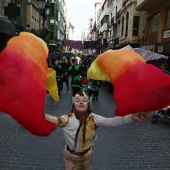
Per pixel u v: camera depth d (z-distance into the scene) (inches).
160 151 214.1
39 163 183.9
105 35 1699.1
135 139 242.8
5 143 219.0
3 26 514.9
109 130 266.7
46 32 836.0
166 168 183.2
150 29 755.4
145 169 180.4
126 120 101.2
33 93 75.0
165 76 76.7
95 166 181.8
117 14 1162.0
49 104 392.2
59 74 471.8
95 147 217.2
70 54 995.3
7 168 174.7
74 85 391.2
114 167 181.5
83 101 106.9
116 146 222.2
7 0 606.9
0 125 271.3
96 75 100.7
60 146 217.3
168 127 288.4
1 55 79.5
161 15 641.6
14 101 74.0
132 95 77.9
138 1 733.9
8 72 75.4
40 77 79.0
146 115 93.4
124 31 960.9
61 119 105.0
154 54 353.4
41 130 80.4
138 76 78.3
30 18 864.9
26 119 75.3
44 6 545.3
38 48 86.6
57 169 176.4
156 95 76.6
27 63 77.5
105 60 94.0
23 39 85.8
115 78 85.1
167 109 290.5
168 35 594.2
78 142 108.5
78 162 114.3
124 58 85.7
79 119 107.6
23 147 211.9
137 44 847.1
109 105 407.2
